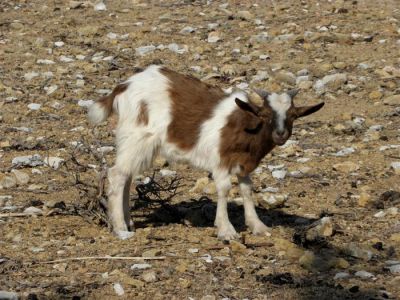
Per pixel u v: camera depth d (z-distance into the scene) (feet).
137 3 114.83
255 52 95.30
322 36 99.40
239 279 44.39
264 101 48.83
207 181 61.05
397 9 111.04
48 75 88.53
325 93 84.12
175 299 41.88
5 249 48.65
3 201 57.93
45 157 67.67
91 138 72.43
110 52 95.86
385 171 64.18
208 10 111.65
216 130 49.90
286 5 112.98
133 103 51.06
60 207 55.72
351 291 43.01
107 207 53.06
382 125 75.61
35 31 102.58
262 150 49.80
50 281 43.98
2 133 73.67
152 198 59.06
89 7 112.98
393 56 93.97
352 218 54.60
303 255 46.68
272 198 57.00
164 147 51.34
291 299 42.16
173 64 92.53
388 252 48.60
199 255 47.52
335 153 68.90
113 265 45.96
